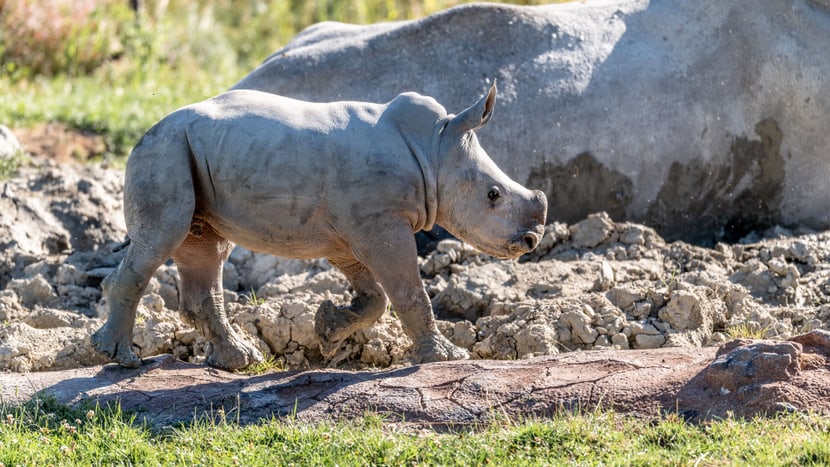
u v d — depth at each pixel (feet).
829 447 54.29
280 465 58.39
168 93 161.48
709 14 105.09
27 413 65.31
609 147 100.73
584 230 94.63
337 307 74.74
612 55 102.12
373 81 99.60
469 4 102.01
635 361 66.64
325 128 69.56
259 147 69.00
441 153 70.54
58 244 101.40
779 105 104.94
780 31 105.50
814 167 106.42
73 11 188.55
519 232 71.36
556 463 55.93
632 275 88.38
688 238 104.58
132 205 69.82
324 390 67.41
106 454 60.59
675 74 102.63
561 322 77.61
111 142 135.95
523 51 101.24
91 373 71.67
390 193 68.90
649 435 58.44
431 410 63.77
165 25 199.72
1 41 180.04
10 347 76.69
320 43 102.27
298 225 69.82
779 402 59.47
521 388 64.64
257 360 74.64
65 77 178.50
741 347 63.05
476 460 57.21
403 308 70.69
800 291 86.22
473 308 85.05
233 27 233.96
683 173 102.89
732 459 54.90
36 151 131.03
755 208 106.11
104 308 85.97
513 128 99.09
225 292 88.12
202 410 66.08
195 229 71.56
